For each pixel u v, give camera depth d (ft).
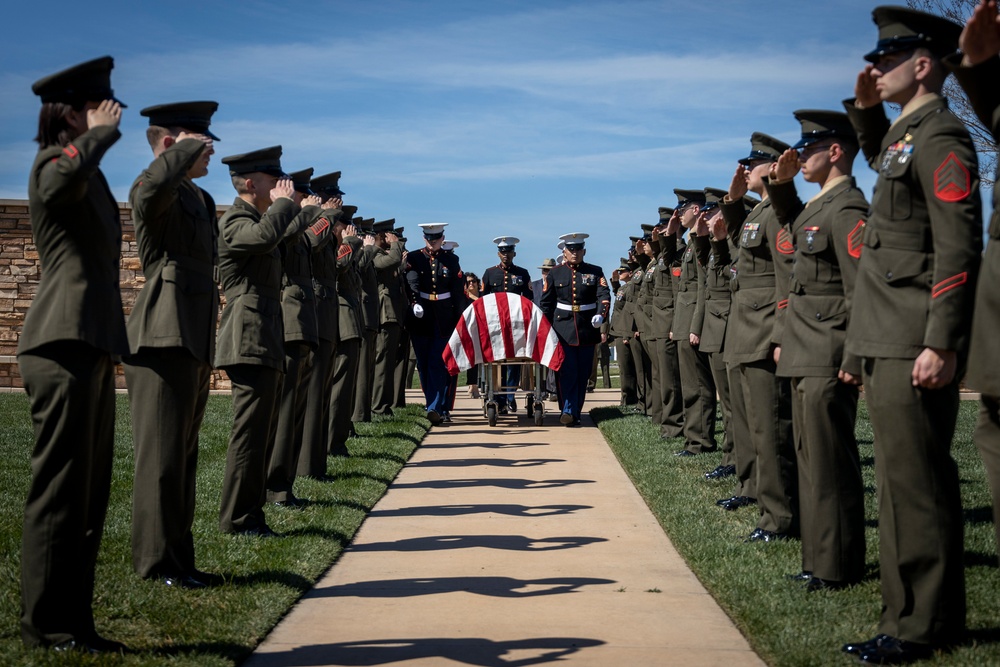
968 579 18.12
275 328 22.58
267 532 22.75
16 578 17.95
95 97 14.19
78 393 13.74
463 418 50.60
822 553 18.03
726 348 23.91
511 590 19.07
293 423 26.35
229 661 14.40
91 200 14.03
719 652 15.31
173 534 18.42
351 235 34.47
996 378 12.57
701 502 26.86
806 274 18.10
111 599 16.96
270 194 22.65
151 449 18.13
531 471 33.53
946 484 14.23
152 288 17.92
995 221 12.83
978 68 12.89
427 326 47.42
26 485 27.22
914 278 14.12
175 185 16.96
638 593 18.83
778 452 22.27
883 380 14.26
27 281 59.67
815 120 18.28
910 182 14.10
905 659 14.07
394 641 15.89
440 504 27.84
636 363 50.52
